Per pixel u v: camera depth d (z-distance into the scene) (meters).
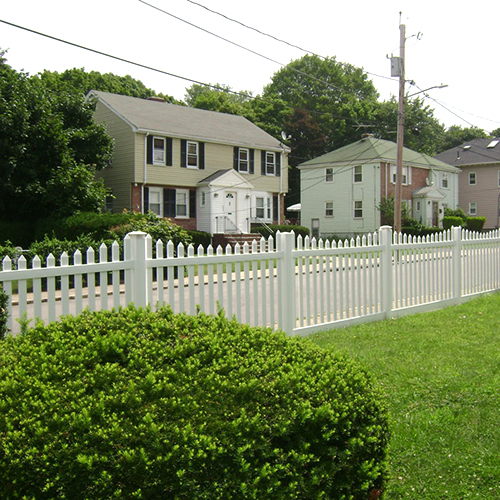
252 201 34.38
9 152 22.42
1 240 21.83
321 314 7.60
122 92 48.19
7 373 2.62
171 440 2.25
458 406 4.64
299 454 2.49
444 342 6.84
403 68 21.83
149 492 2.16
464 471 3.60
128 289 5.29
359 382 3.02
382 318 8.59
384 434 2.93
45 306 9.28
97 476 2.12
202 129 32.91
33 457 2.12
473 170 49.66
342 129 52.44
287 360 3.11
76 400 2.42
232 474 2.29
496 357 6.06
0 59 24.83
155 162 30.28
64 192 22.44
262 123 51.25
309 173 42.62
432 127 59.69
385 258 8.63
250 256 6.42
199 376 2.70
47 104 24.00
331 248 7.68
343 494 2.66
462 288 10.67
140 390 2.50
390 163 39.53
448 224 39.50
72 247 14.23
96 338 2.92
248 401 2.57
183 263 5.68
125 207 30.02
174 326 3.21
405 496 3.34
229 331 3.30
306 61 56.44
